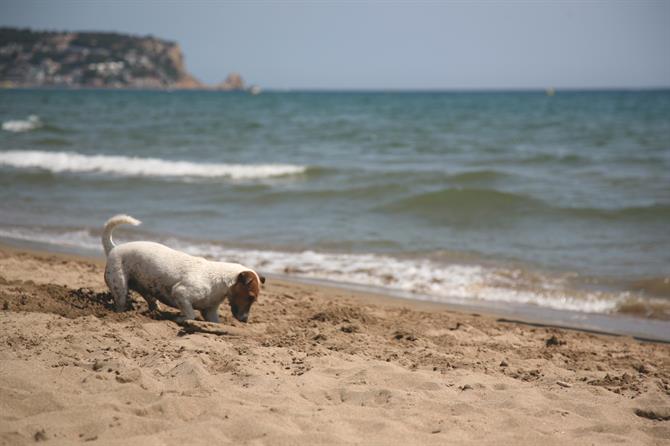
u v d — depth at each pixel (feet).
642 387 20.85
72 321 22.63
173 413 15.66
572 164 89.61
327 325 26.50
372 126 160.15
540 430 16.40
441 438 15.31
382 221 54.49
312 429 15.38
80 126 146.10
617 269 40.63
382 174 76.48
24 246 43.62
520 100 393.50
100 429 14.43
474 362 22.68
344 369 20.31
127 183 71.87
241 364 20.04
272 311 28.25
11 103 259.39
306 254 43.62
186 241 46.47
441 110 254.68
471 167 86.22
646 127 153.79
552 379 21.24
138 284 24.82
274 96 517.96
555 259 42.98
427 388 19.29
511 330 28.89
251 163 90.43
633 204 59.26
